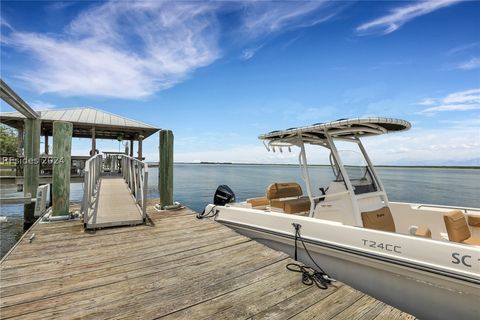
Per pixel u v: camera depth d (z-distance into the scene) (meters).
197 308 2.09
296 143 4.22
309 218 3.41
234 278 2.62
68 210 4.91
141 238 3.86
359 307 2.11
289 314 2.02
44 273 2.66
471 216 3.40
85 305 2.10
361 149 4.08
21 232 7.95
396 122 3.21
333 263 3.08
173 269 2.81
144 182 4.78
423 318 2.45
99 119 12.09
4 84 4.98
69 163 4.93
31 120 7.38
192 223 4.72
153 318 1.95
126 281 2.53
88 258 3.08
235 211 4.52
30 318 1.91
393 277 2.61
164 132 5.96
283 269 2.83
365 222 3.35
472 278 2.10
